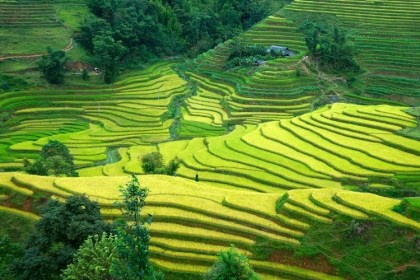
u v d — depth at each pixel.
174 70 103.38
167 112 81.06
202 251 32.91
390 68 87.44
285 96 82.00
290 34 100.88
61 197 39.59
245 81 87.56
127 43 99.31
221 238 33.72
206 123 75.69
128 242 22.36
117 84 90.12
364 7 102.44
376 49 91.06
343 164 50.09
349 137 57.19
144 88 90.75
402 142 53.72
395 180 45.88
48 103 80.50
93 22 94.88
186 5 119.25
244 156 55.03
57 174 47.50
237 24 123.25
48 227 28.12
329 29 96.19
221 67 97.50
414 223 31.30
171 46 110.50
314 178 48.31
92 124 76.88
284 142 57.97
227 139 61.72
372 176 46.91
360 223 32.25
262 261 32.12
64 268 27.56
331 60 88.31
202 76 96.88
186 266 32.00
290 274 30.94
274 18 104.62
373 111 64.69
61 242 28.25
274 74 86.69
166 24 112.50
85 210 29.61
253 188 47.66
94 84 87.75
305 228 33.59
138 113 80.25
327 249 31.72
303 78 85.56
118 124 76.06
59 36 94.94
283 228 34.09
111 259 24.78
